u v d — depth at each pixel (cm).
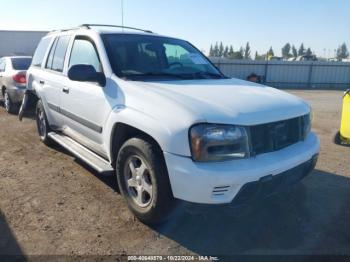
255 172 290
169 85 359
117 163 364
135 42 432
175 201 317
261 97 347
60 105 489
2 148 595
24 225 340
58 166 506
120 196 408
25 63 957
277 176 309
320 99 1708
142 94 338
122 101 354
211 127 289
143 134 339
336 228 346
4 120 844
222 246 312
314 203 398
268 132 315
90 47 431
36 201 391
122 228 338
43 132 604
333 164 543
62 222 347
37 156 552
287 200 403
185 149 289
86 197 404
